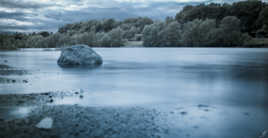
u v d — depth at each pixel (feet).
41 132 18.44
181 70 72.49
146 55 166.20
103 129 19.19
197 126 20.25
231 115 23.71
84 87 42.19
